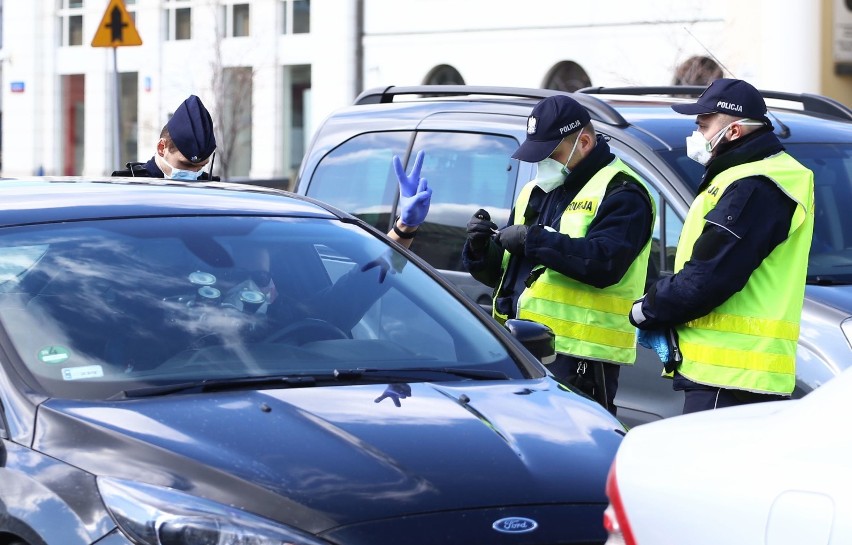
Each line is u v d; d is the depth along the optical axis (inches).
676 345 551.2
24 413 404.8
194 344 443.5
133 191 525.7
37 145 3659.0
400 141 793.6
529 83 2655.0
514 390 456.8
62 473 378.9
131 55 3440.0
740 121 536.4
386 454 388.8
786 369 538.0
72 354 427.8
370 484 374.0
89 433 388.8
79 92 3602.4
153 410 401.4
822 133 744.3
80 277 457.4
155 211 502.6
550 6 2600.9
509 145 737.6
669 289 537.0
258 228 508.4
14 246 465.4
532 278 618.2
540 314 616.7
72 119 3627.0
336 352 461.1
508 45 2691.9
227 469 371.2
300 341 461.1
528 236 588.7
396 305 494.3
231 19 3260.3
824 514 275.4
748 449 300.7
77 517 366.6
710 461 302.8
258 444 385.7
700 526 295.3
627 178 605.6
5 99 3708.2
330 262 503.8
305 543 353.1
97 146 3540.8
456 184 759.1
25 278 453.1
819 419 297.9
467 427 414.0
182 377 427.8
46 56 3636.8
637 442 327.3
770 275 535.5
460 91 802.8
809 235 538.9
